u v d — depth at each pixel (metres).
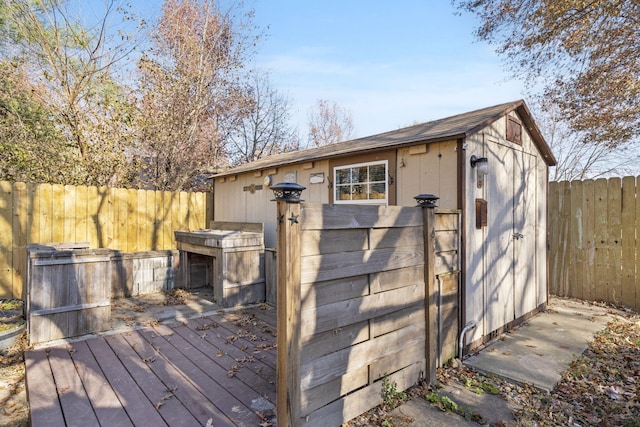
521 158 4.87
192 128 9.87
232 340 3.69
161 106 9.05
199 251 5.46
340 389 2.28
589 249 5.64
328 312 2.20
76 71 7.55
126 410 2.37
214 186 8.09
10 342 3.54
